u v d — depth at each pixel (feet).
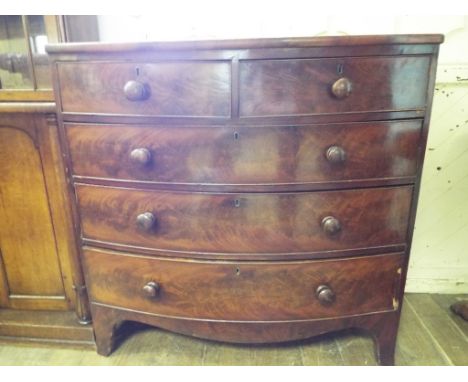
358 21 4.09
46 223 3.65
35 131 3.34
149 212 3.07
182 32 4.26
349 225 3.00
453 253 4.80
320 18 4.11
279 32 4.19
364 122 2.75
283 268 3.09
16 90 3.24
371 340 4.06
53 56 2.84
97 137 2.98
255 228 2.99
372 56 2.61
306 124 2.73
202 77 2.66
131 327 4.26
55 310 4.00
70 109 2.96
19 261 3.84
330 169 2.84
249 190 2.89
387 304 3.30
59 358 3.78
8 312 4.00
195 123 2.77
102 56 2.75
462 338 4.07
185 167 2.90
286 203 2.92
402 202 2.99
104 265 3.38
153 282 3.27
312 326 3.30
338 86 2.57
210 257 3.11
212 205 2.96
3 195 3.59
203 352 3.89
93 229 3.29
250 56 2.57
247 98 2.67
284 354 3.85
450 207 4.61
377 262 3.14
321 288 3.11
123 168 3.01
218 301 3.24
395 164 2.88
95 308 3.60
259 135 2.75
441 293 4.90
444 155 4.42
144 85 2.74
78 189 3.19
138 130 2.88
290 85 2.64
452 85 4.15
